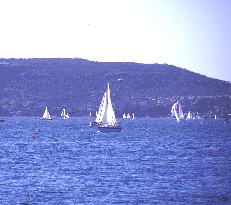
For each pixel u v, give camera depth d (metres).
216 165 187.00
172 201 122.56
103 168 176.38
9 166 182.50
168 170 172.00
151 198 125.38
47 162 195.38
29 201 122.69
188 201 122.75
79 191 133.25
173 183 145.00
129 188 137.38
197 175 160.25
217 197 126.56
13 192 131.88
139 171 169.00
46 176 157.25
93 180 149.75
